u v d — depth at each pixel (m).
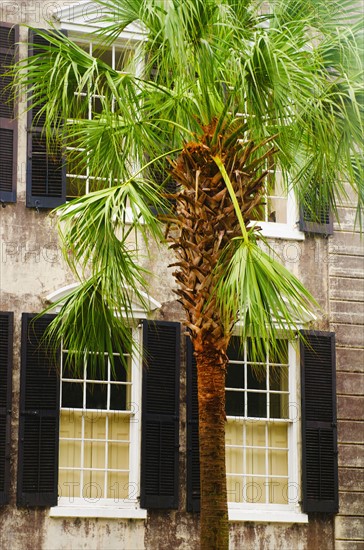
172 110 14.09
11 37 17.16
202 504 12.59
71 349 14.55
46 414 16.42
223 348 12.76
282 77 12.80
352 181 13.58
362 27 13.74
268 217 18.45
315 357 17.89
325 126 13.04
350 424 18.08
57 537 16.36
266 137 13.53
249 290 11.58
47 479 16.30
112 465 16.88
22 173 17.11
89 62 13.28
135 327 17.27
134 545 16.72
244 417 17.55
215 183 12.67
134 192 12.96
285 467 17.69
